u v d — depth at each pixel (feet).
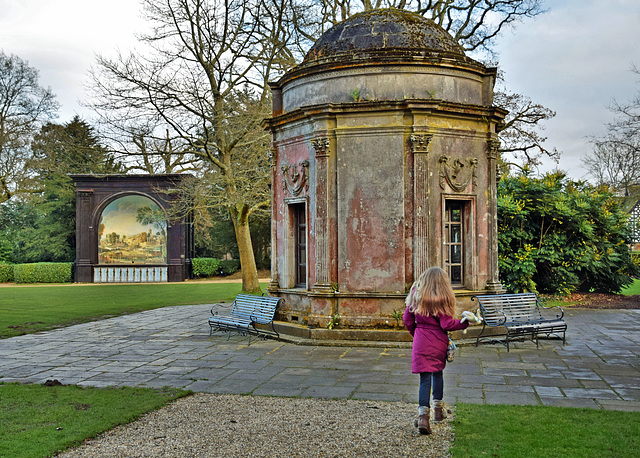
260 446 16.14
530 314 34.81
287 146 39.17
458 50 39.04
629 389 22.49
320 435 17.02
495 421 17.92
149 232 109.40
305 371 26.53
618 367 26.71
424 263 33.86
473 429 17.17
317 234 35.40
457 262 36.88
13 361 30.01
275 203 40.47
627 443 15.64
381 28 37.93
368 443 16.25
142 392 22.53
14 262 129.90
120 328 42.98
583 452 14.98
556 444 15.65
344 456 15.25
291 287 39.01
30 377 26.02
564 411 19.04
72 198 127.24
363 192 34.88
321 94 36.68
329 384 23.86
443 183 35.01
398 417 18.80
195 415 19.38
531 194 56.34
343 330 33.91
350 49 36.96
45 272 107.65
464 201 36.58
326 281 35.06
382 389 22.84
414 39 37.14
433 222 34.58
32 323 45.62
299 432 17.33
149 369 27.53
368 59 35.12
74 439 16.63
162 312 54.24
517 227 54.95
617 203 65.26
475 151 36.45
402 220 34.42
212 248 134.41
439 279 17.38
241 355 30.94
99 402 20.98
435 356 17.01
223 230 133.80
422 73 35.45
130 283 104.68
